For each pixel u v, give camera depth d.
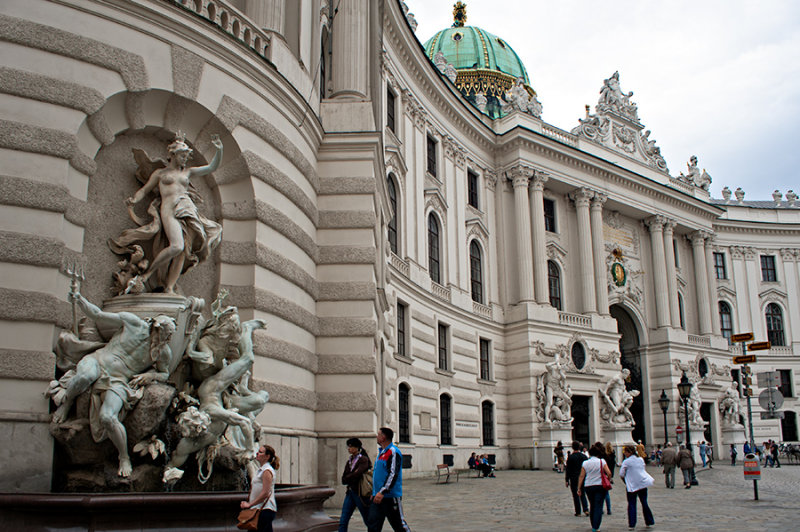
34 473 9.92
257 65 14.41
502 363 39.47
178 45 13.01
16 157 10.82
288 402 14.26
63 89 11.38
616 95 50.84
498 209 42.06
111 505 8.37
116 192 12.61
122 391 10.11
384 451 9.12
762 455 52.41
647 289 49.75
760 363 57.59
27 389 10.21
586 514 14.75
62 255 10.95
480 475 31.39
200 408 10.88
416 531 12.15
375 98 20.28
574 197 45.31
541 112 44.97
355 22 19.25
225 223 13.95
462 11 59.66
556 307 43.25
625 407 41.84
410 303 30.39
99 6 12.04
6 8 11.21
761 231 60.50
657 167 51.94
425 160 34.84
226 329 11.58
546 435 37.47
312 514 11.15
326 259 16.77
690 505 17.58
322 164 17.34
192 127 13.49
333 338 16.39
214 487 10.65
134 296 11.58
